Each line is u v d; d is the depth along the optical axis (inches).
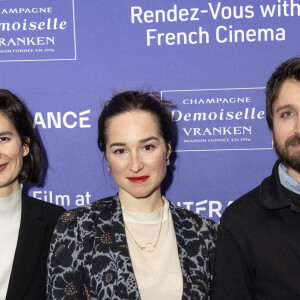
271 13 67.3
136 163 48.8
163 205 54.0
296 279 44.1
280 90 45.1
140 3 67.8
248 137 69.1
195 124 69.3
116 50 68.4
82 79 69.0
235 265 48.1
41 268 56.8
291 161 44.1
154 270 49.1
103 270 47.3
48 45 68.6
